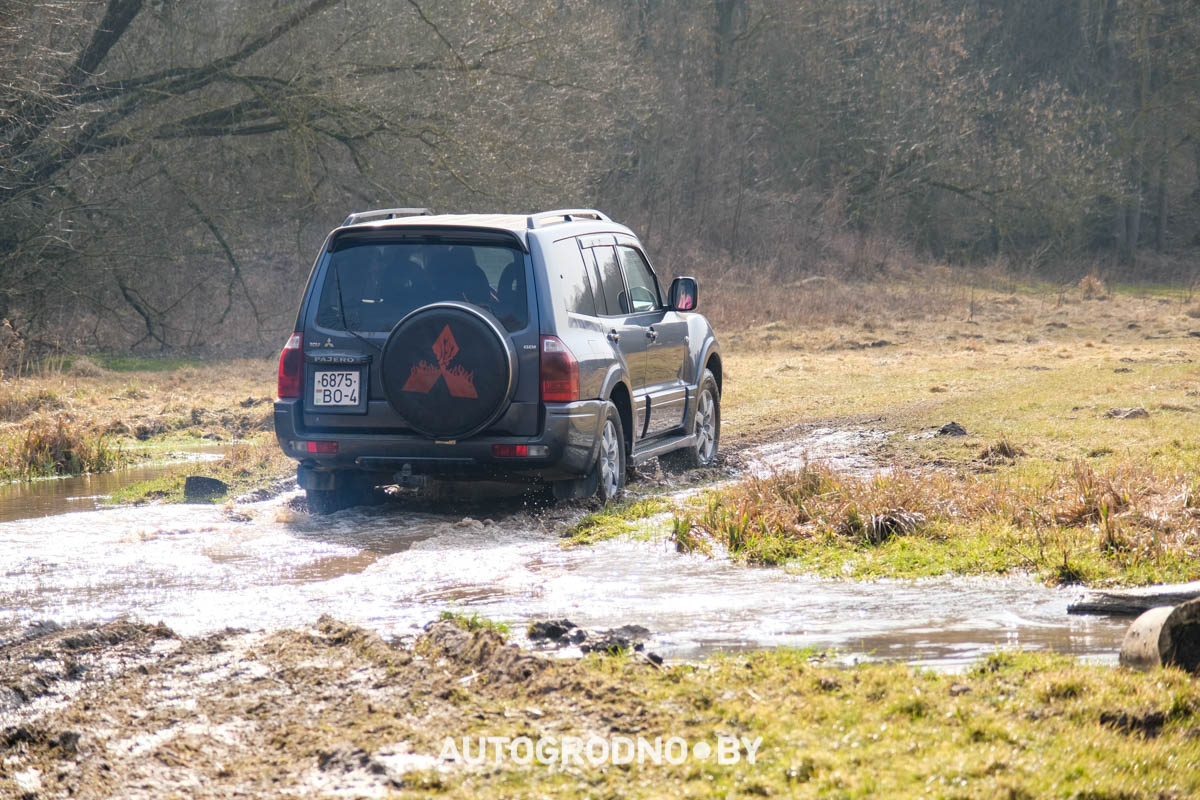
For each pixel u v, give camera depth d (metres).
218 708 10.25
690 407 25.19
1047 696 9.97
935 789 8.09
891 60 108.81
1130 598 13.41
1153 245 132.75
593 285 21.55
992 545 16.52
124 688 10.80
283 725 9.80
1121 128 123.19
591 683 10.34
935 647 12.06
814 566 16.08
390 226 19.91
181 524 19.41
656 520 19.36
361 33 60.72
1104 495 18.00
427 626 12.64
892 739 9.09
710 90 98.31
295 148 59.81
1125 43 128.75
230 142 61.28
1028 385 38.88
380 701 10.27
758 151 104.19
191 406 37.00
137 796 8.57
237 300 63.59
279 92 58.09
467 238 19.86
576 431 19.58
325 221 67.56
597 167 82.94
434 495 21.98
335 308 20.12
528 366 19.34
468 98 61.72
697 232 94.94
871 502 18.00
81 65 57.22
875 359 51.38
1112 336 60.69
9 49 48.81
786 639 12.42
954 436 28.14
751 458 26.66
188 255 62.00
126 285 58.09
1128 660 11.09
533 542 17.94
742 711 9.70
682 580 15.35
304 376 20.11
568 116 69.31
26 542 18.00
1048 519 17.78
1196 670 10.67
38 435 27.03
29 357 49.34
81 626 12.87
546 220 20.83
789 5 104.81
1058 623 13.05
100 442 27.94
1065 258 114.62
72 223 55.56
